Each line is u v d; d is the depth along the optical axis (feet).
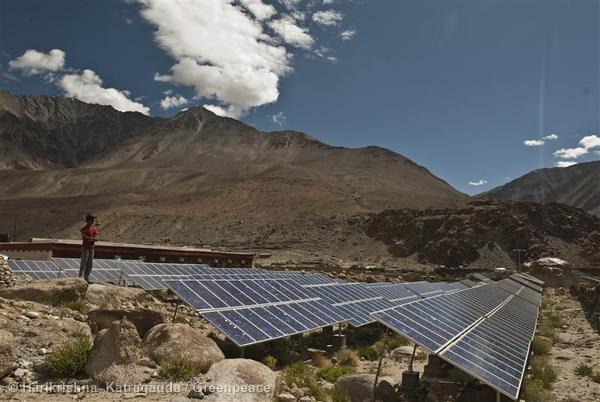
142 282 96.99
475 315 71.41
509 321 80.18
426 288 129.70
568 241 461.78
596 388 65.72
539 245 419.33
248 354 62.49
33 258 144.46
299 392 43.65
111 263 111.14
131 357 39.55
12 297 62.23
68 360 38.99
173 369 40.06
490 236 436.76
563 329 126.31
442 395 55.31
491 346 53.98
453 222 458.91
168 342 43.91
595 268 344.90
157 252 178.19
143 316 55.98
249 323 59.72
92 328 55.01
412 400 51.29
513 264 401.90
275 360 60.18
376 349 82.94
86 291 69.97
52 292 64.39
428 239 454.81
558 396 61.62
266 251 469.16
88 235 76.38
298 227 535.19
